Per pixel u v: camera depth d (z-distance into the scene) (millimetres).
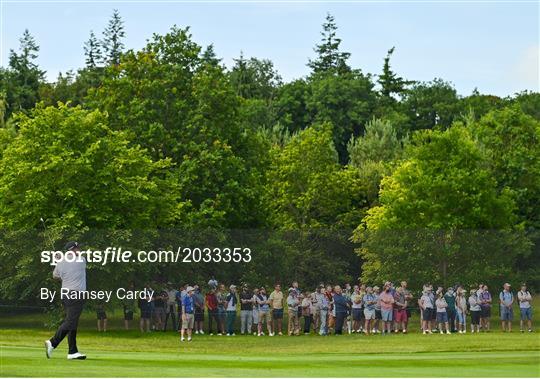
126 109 48812
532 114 95125
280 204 68625
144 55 51062
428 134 54281
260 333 37000
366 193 71875
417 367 18016
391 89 104750
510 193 53562
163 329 37781
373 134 78938
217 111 51406
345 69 112875
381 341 34250
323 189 68000
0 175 41844
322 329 37375
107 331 37156
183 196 48125
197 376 13984
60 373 13719
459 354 27094
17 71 92188
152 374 14086
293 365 17875
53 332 35656
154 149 48781
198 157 48938
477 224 51125
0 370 13867
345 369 16562
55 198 39969
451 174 51375
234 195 48438
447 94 100688
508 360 22062
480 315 39094
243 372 15070
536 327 39938
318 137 69500
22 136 41906
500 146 62531
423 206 51500
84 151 40656
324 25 116688
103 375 13633
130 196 40500
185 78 51562
